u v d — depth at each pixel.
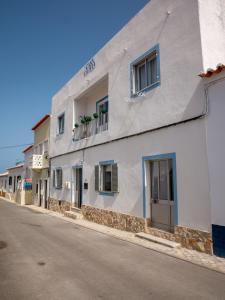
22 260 6.15
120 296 4.21
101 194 11.70
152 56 9.19
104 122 13.07
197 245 6.72
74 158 14.96
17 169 33.44
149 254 6.66
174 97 7.84
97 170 12.05
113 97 11.11
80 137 14.92
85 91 14.23
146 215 8.80
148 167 8.99
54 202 17.84
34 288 4.52
